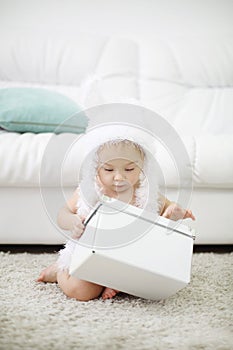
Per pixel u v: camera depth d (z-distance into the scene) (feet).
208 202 5.24
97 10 8.46
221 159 5.04
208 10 8.53
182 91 7.59
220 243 5.34
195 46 7.97
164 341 3.13
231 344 3.13
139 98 7.44
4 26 8.30
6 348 2.91
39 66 7.59
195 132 6.70
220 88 7.76
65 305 3.71
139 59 7.93
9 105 5.48
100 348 2.99
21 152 4.90
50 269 4.17
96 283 3.73
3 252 5.16
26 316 3.42
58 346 2.98
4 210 5.07
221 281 4.36
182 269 3.64
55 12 8.42
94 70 7.63
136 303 3.82
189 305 3.83
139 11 8.50
